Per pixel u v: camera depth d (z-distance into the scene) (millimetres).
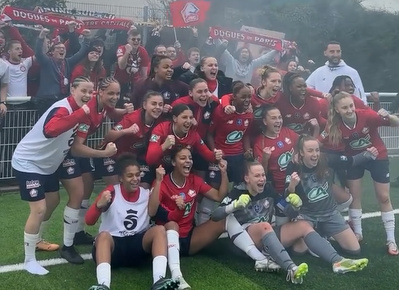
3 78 6305
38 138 3834
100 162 4629
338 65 6344
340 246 4496
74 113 3773
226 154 4836
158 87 4859
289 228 4262
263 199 4305
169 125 4402
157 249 3791
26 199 3922
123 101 6461
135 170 3941
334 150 4719
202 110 4727
